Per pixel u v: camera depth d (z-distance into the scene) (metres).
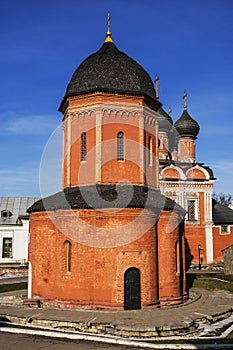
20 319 23.16
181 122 60.50
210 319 23.17
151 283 26.19
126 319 22.14
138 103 29.84
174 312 24.36
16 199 62.00
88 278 25.92
